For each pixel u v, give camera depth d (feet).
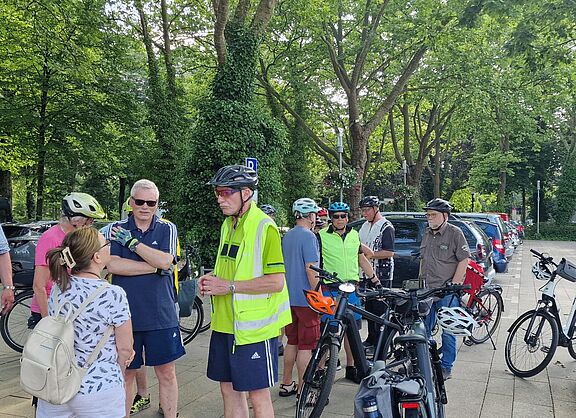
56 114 59.77
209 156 47.32
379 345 14.65
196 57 72.33
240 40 48.98
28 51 52.31
